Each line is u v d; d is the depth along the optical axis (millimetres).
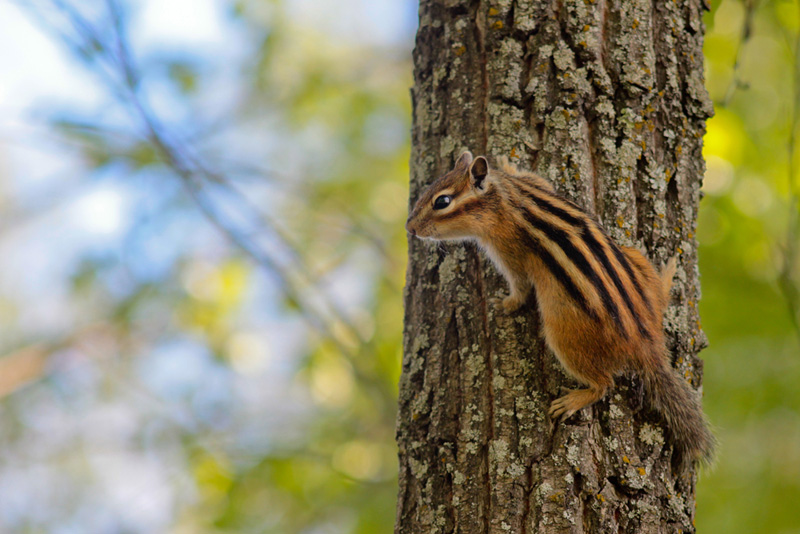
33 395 20547
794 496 12758
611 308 6973
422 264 7941
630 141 7438
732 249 13609
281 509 14281
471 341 7293
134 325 19016
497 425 6797
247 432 15672
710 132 13164
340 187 17922
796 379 13117
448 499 6781
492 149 7598
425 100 8250
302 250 17516
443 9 8172
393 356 15305
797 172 12688
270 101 18656
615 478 6582
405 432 7273
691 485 7035
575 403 6758
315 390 16797
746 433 13383
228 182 15383
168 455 16391
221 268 17250
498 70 7703
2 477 20469
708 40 14047
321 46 19266
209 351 17094
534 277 7535
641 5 7738
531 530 6352
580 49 7566
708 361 13445
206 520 14477
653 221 7391
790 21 13023
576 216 7227
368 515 13711
